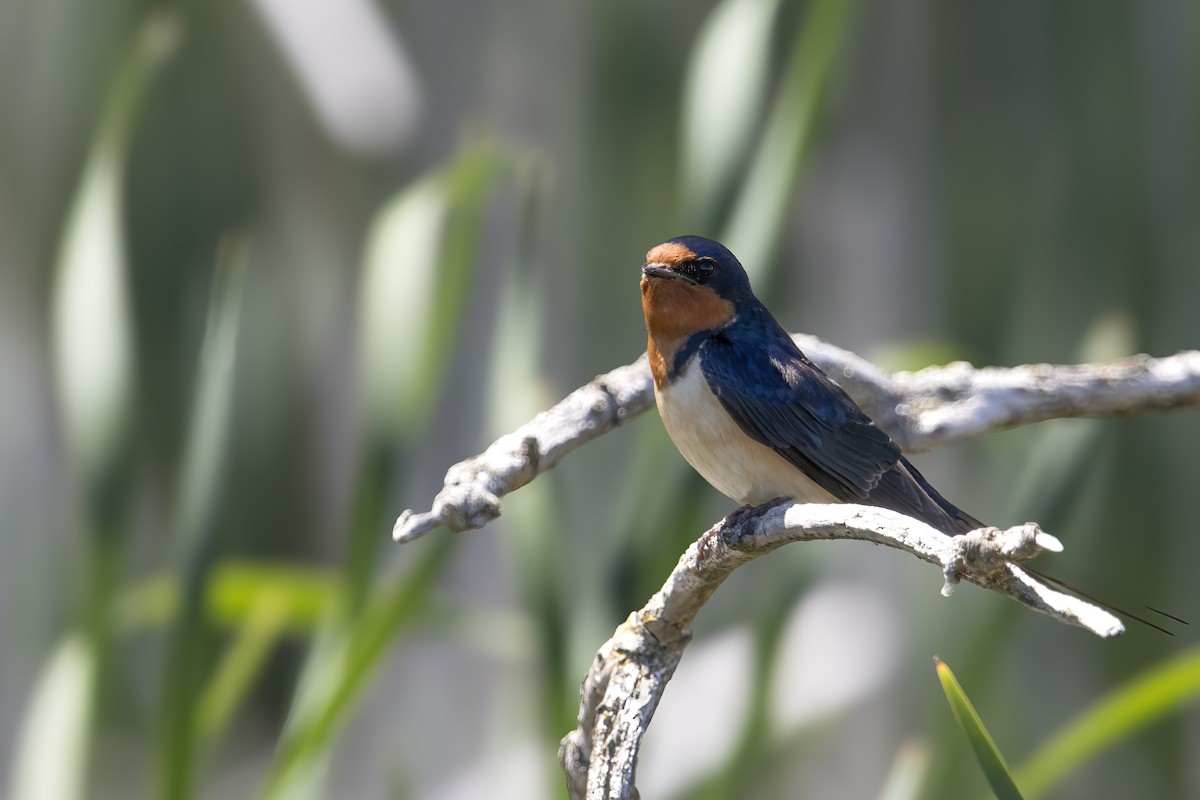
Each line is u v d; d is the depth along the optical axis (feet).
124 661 43.70
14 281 48.39
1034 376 23.20
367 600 24.97
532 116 45.21
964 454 46.83
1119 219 42.45
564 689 26.40
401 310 25.48
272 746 50.14
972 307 46.32
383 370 25.34
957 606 42.52
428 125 45.73
